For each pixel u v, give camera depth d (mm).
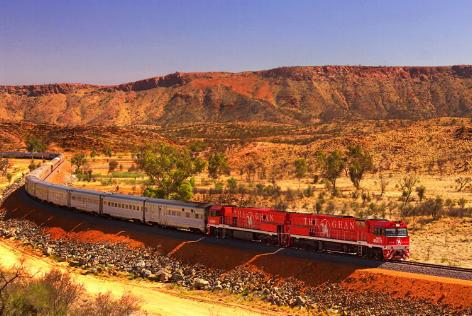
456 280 36344
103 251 54969
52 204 77375
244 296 41719
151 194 78875
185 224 55062
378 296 37062
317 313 37250
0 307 28344
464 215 72250
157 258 51062
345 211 78500
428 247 55531
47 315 29391
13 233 67125
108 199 65188
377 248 41438
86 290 42625
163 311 38438
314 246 45281
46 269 49688
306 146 176375
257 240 49750
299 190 103250
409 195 88812
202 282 44594
